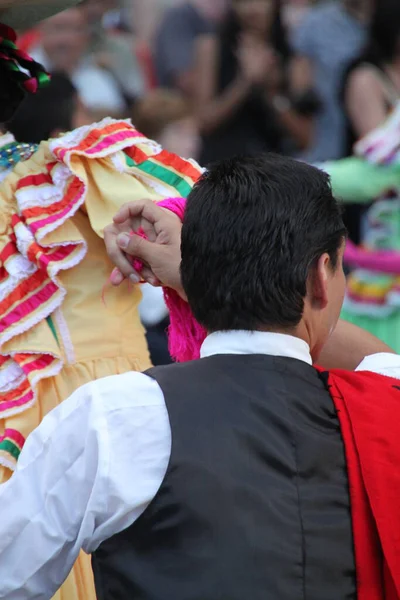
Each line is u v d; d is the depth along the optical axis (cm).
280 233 461
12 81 616
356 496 449
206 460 439
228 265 463
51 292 577
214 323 473
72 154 577
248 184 468
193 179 595
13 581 456
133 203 554
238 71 1650
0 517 456
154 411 448
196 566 430
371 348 579
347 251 1021
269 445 444
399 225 1060
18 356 573
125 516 442
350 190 1026
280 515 436
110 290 596
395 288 1081
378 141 1017
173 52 1691
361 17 1716
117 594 443
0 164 600
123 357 597
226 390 455
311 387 468
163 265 541
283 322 467
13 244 581
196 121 1550
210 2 1742
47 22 1502
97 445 443
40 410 584
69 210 572
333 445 456
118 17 1767
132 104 1569
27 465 461
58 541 452
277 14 1678
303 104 1641
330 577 439
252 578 427
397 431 461
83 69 1611
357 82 1352
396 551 443
